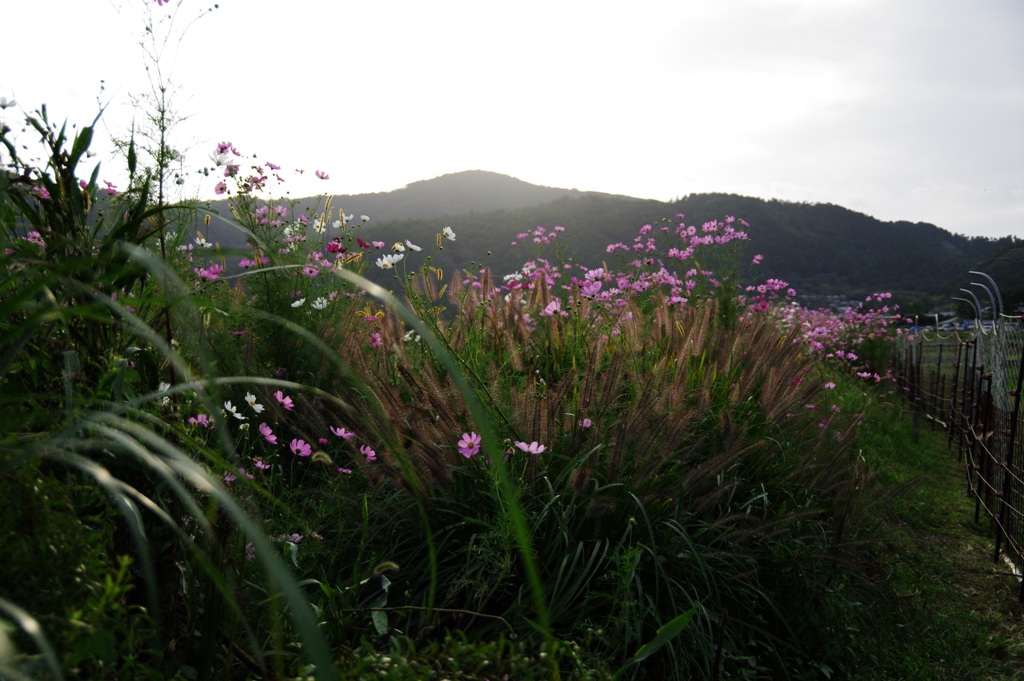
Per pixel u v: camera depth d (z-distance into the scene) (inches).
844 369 431.8
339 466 136.3
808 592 134.5
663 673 109.1
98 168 86.4
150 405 77.8
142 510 71.6
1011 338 240.4
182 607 75.9
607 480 123.8
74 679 50.0
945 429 433.7
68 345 74.5
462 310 181.3
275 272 158.1
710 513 137.3
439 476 115.6
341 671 66.4
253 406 116.4
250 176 170.7
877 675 134.2
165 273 51.6
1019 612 176.6
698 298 229.6
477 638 100.7
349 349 146.9
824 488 156.2
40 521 53.2
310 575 101.5
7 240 75.9
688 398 150.9
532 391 123.2
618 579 109.8
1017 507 209.8
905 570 181.9
